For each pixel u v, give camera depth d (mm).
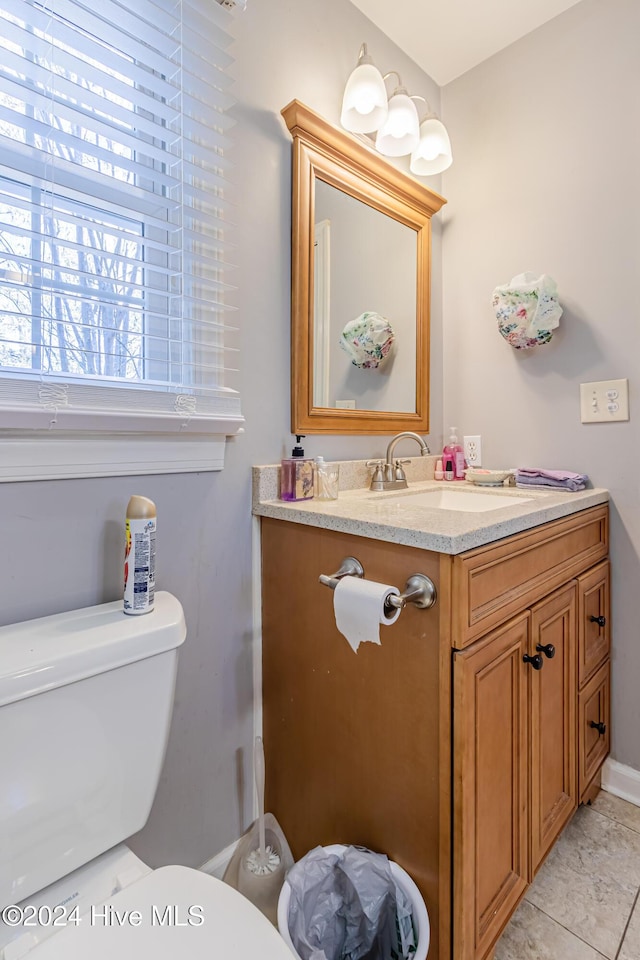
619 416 1354
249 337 1114
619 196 1337
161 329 974
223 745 1096
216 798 1086
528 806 968
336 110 1313
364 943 864
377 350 1457
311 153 1219
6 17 714
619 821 1275
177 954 543
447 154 1420
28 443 776
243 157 1093
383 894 853
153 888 634
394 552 845
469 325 1675
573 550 1163
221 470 1065
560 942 965
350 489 1354
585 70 1390
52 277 820
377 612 759
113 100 906
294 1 1206
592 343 1398
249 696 1144
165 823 1002
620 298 1343
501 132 1574
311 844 1050
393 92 1366
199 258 977
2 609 771
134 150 879
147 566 804
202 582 1040
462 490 1439
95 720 682
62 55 743
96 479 868
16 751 610
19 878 620
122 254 913
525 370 1538
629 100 1313
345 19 1347
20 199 722
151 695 745
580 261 1413
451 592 755
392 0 1368
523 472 1444
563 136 1438
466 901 781
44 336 812
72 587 843
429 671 797
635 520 1340
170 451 960
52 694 638
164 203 903
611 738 1397
